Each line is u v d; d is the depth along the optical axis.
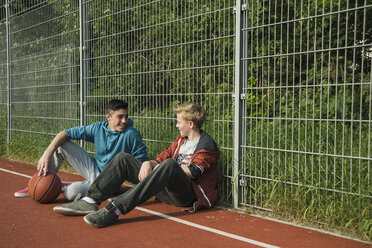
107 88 4.97
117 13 4.73
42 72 6.17
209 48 4.21
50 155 3.67
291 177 3.23
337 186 3.07
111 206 2.95
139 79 4.61
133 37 4.64
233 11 3.59
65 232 2.81
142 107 4.57
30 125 6.47
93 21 5.14
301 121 4.03
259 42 4.94
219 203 3.71
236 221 3.17
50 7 5.91
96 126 3.95
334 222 2.95
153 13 4.41
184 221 3.15
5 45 7.21
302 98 4.79
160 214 3.35
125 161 3.29
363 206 2.80
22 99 6.72
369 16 4.71
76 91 5.44
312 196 3.07
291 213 3.22
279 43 5.09
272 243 2.64
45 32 6.06
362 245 2.62
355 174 2.97
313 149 3.40
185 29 3.99
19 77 6.79
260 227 3.01
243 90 3.58
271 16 4.92
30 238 2.68
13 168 5.80
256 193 3.49
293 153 3.43
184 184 3.23
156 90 4.36
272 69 5.09
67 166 5.61
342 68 4.86
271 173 3.40
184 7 4.27
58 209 3.14
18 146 6.60
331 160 3.19
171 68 4.29
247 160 3.61
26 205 3.61
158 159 3.60
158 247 2.53
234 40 3.64
